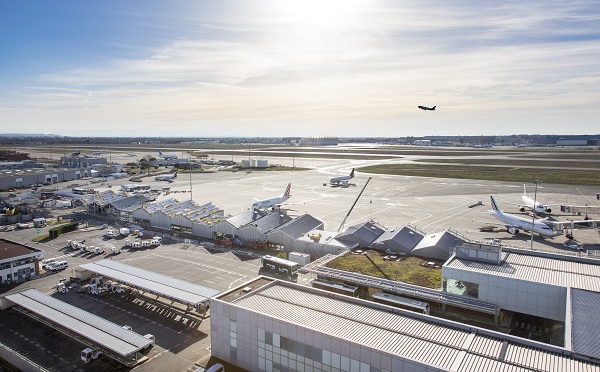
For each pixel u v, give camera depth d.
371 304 49.00
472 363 36.09
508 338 40.25
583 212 138.62
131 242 105.25
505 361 36.34
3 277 77.88
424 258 74.31
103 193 168.88
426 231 115.75
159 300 70.06
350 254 77.81
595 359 35.94
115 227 125.38
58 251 99.56
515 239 107.94
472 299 55.81
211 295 64.56
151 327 60.31
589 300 46.44
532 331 54.00
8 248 85.81
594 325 41.16
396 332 42.03
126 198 149.12
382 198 172.88
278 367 44.91
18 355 51.22
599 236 111.38
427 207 152.00
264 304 49.59
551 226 110.38
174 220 120.81
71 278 80.38
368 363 37.84
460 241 77.69
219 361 50.50
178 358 51.72
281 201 153.50
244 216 115.12
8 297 66.50
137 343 51.25
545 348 38.38
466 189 194.38
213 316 50.66
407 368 35.72
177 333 58.47
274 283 57.12
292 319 45.09
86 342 55.66
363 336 41.09
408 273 66.62
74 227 122.25
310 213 142.62
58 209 155.00
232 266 87.38
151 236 114.56
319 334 40.78
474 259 62.81
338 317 45.75
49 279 80.50
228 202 165.62
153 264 89.12
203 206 138.62
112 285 74.69
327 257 77.38
